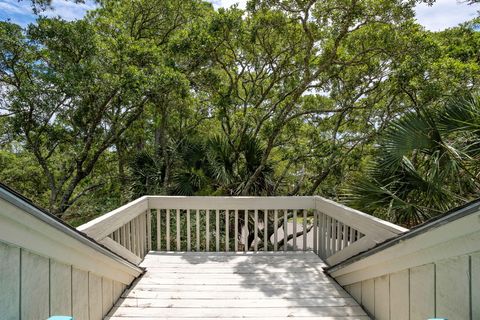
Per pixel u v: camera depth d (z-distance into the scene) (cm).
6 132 855
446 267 154
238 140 674
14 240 125
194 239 555
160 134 819
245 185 626
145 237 408
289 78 737
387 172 345
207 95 793
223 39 619
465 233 134
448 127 317
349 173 662
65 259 172
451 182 328
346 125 837
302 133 796
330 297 290
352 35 618
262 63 770
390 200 330
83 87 714
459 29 670
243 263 374
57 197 936
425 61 482
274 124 613
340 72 687
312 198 419
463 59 628
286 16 608
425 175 330
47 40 729
